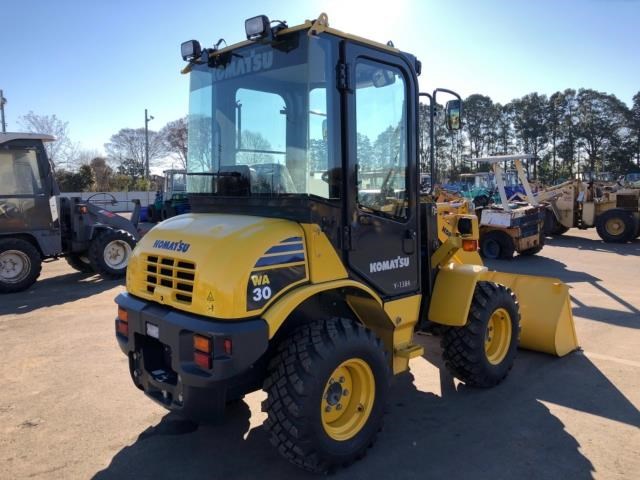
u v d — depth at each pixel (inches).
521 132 2576.3
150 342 127.6
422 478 120.3
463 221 177.2
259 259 110.4
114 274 375.9
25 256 331.3
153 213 840.9
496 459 128.4
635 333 231.3
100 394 169.8
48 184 339.0
